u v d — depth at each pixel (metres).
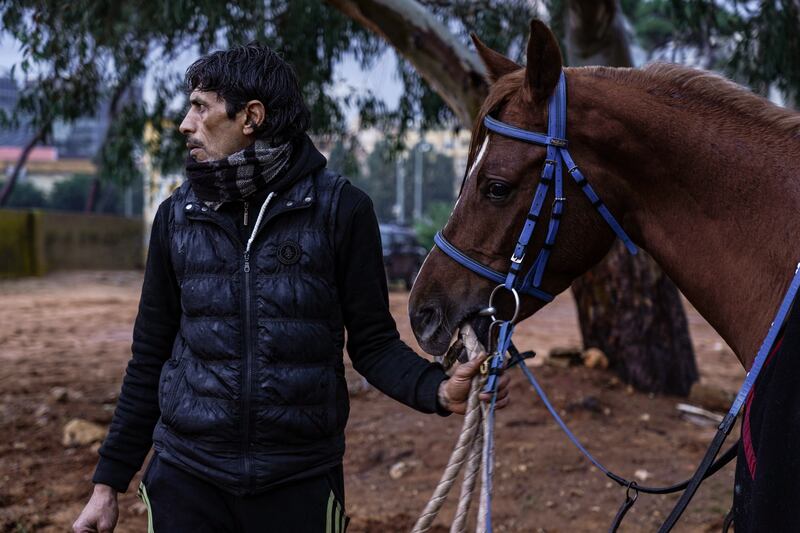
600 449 5.36
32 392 7.30
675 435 5.71
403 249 20.42
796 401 1.53
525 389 6.49
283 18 7.11
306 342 1.98
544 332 12.70
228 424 1.95
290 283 1.98
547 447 5.36
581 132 2.02
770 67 6.37
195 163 1.98
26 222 21.25
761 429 1.59
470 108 5.64
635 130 1.99
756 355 1.82
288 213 2.02
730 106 1.99
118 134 7.91
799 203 1.83
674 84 2.04
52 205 43.03
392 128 8.69
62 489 4.71
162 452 2.05
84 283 20.39
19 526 4.12
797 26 6.34
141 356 2.17
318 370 2.00
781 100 7.11
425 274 2.14
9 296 16.95
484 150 2.07
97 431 5.65
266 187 2.01
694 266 1.97
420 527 1.88
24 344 10.53
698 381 7.00
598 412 6.12
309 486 2.01
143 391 2.17
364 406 6.56
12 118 7.40
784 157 1.89
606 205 2.04
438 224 27.77
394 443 5.53
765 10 6.16
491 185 2.04
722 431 1.78
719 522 4.20
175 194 2.15
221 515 2.00
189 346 2.03
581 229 2.04
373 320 2.12
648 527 4.20
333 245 2.04
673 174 1.98
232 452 1.97
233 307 1.97
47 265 22.27
